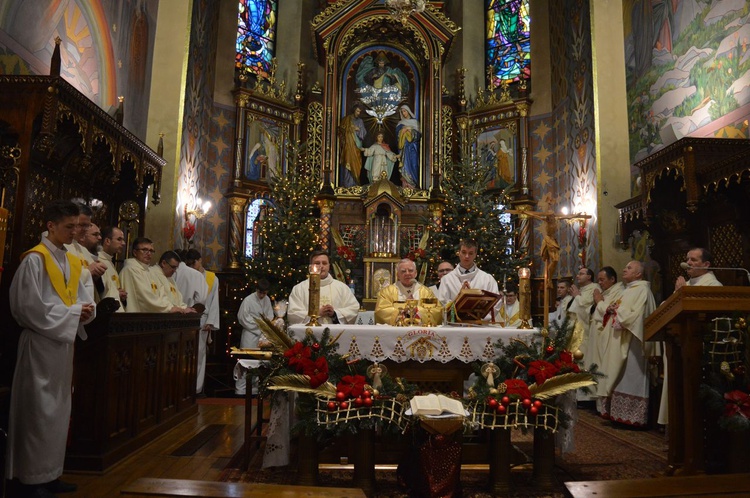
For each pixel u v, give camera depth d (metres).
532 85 14.63
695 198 6.97
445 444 4.00
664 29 9.27
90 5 7.74
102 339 4.78
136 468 4.81
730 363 4.27
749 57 7.24
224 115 13.83
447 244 12.95
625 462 5.18
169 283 7.77
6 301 5.05
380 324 5.32
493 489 4.19
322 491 2.45
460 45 15.88
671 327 4.40
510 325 5.44
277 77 15.50
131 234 8.71
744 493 2.38
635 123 10.18
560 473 4.78
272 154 14.41
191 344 7.46
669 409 4.53
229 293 12.82
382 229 13.66
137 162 7.65
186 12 11.03
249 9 15.08
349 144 14.87
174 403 6.75
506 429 4.22
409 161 14.98
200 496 2.37
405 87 15.54
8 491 4.00
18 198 5.24
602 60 10.89
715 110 7.93
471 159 13.71
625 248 9.95
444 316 5.21
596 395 7.38
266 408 8.20
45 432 3.95
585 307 8.88
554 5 13.83
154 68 10.75
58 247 4.27
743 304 4.21
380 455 4.76
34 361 3.98
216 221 13.25
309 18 15.96
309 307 4.66
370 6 14.87
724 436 4.29
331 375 4.38
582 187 11.64
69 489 4.16
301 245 12.34
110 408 4.88
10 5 5.83
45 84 5.37
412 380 4.70
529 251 13.73
